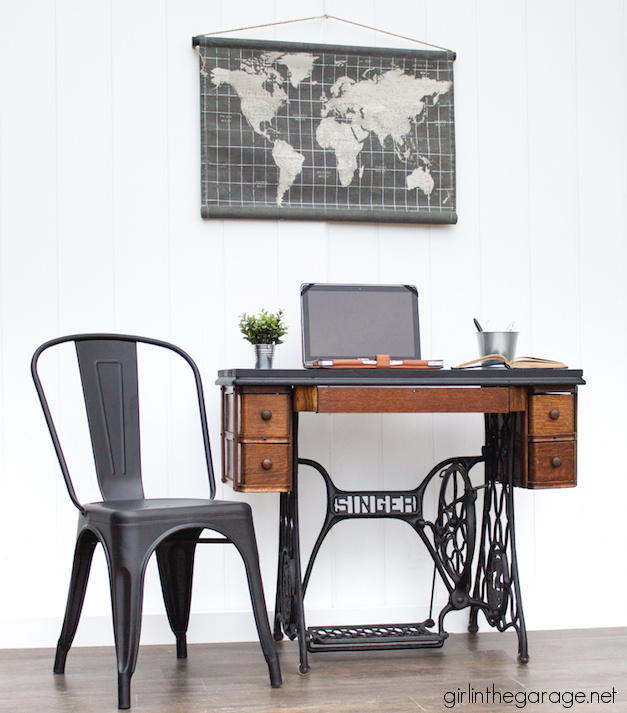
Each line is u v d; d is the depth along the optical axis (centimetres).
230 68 245
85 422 237
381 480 248
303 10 253
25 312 236
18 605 231
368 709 173
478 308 256
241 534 186
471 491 222
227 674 200
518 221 260
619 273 263
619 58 266
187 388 241
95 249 239
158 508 177
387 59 254
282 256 247
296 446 206
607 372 261
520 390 208
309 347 220
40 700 179
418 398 202
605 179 264
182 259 243
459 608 221
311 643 214
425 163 254
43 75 239
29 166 238
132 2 244
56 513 234
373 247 252
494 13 262
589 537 255
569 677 197
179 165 244
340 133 250
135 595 172
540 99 262
